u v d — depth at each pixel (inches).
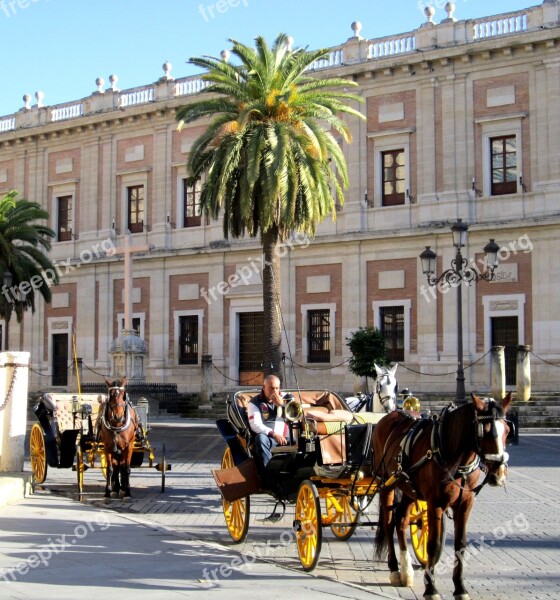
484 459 381.7
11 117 2197.3
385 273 1668.3
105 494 690.2
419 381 1611.7
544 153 1528.1
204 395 1728.6
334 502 534.9
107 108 2028.8
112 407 681.6
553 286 1502.2
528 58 1549.0
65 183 2087.8
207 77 1143.6
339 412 524.1
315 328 1754.4
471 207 1589.6
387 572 450.9
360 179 1700.3
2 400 762.2
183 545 506.9
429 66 1631.4
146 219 1973.4
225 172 1073.5
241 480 505.0
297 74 1152.2
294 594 394.0
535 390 1497.3
